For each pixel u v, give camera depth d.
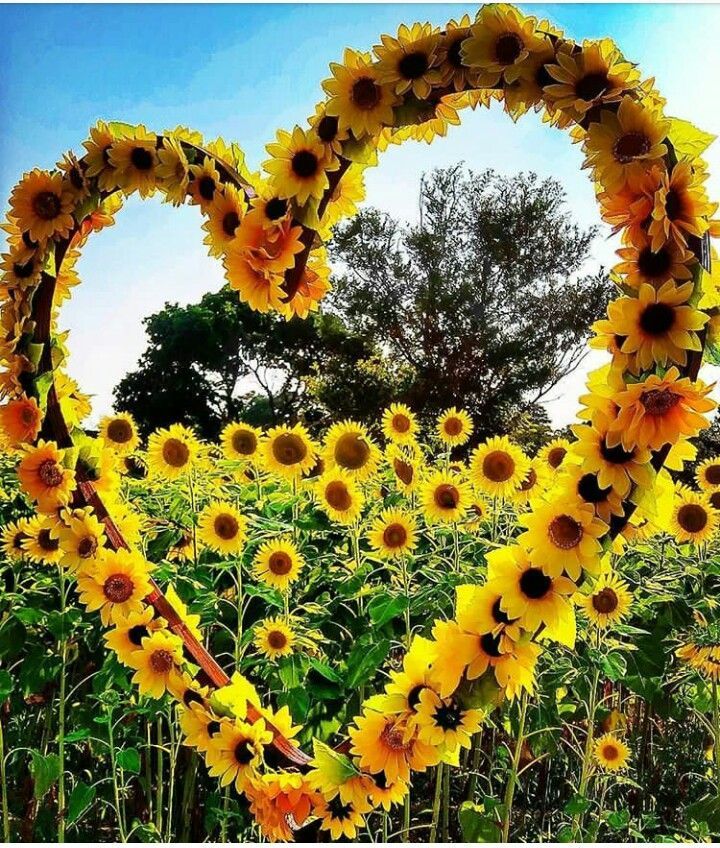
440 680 1.01
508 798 1.94
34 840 2.13
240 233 1.13
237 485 3.04
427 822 2.38
